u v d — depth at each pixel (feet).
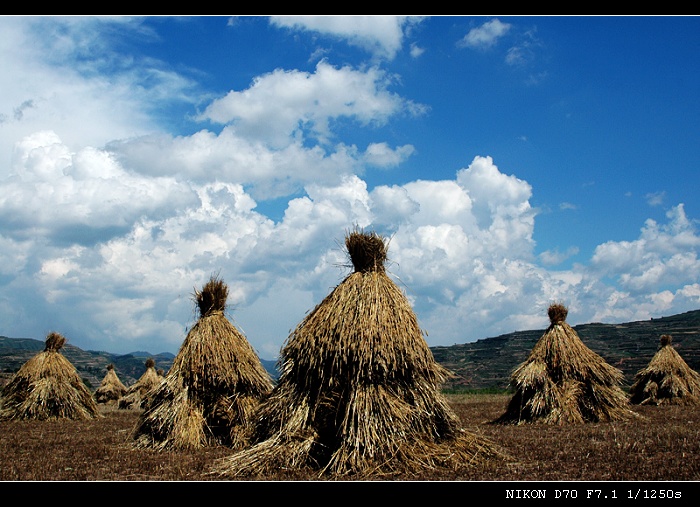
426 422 43.14
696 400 99.35
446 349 270.26
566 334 76.54
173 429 54.44
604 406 73.51
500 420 76.18
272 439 42.65
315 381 44.01
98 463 45.93
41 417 88.53
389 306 44.65
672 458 42.55
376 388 42.32
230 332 60.90
